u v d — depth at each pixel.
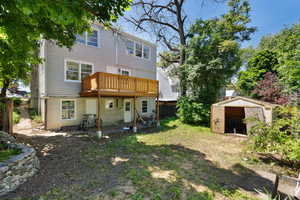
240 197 3.11
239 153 5.84
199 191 3.27
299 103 7.14
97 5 2.78
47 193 3.01
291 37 8.56
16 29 2.80
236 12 13.20
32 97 13.47
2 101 6.84
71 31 4.43
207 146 6.71
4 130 6.84
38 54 9.92
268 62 13.55
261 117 7.80
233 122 11.12
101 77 8.00
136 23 12.65
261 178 3.97
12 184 3.08
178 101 12.50
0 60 3.91
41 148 5.63
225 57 10.40
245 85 14.66
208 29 11.26
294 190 2.83
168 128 10.55
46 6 1.85
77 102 10.02
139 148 6.17
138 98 13.94
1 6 2.38
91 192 3.09
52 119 9.00
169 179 3.73
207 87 11.27
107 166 4.36
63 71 9.31
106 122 11.45
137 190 3.21
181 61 12.98
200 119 10.89
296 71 6.82
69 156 5.00
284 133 4.87
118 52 11.96
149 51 14.50
